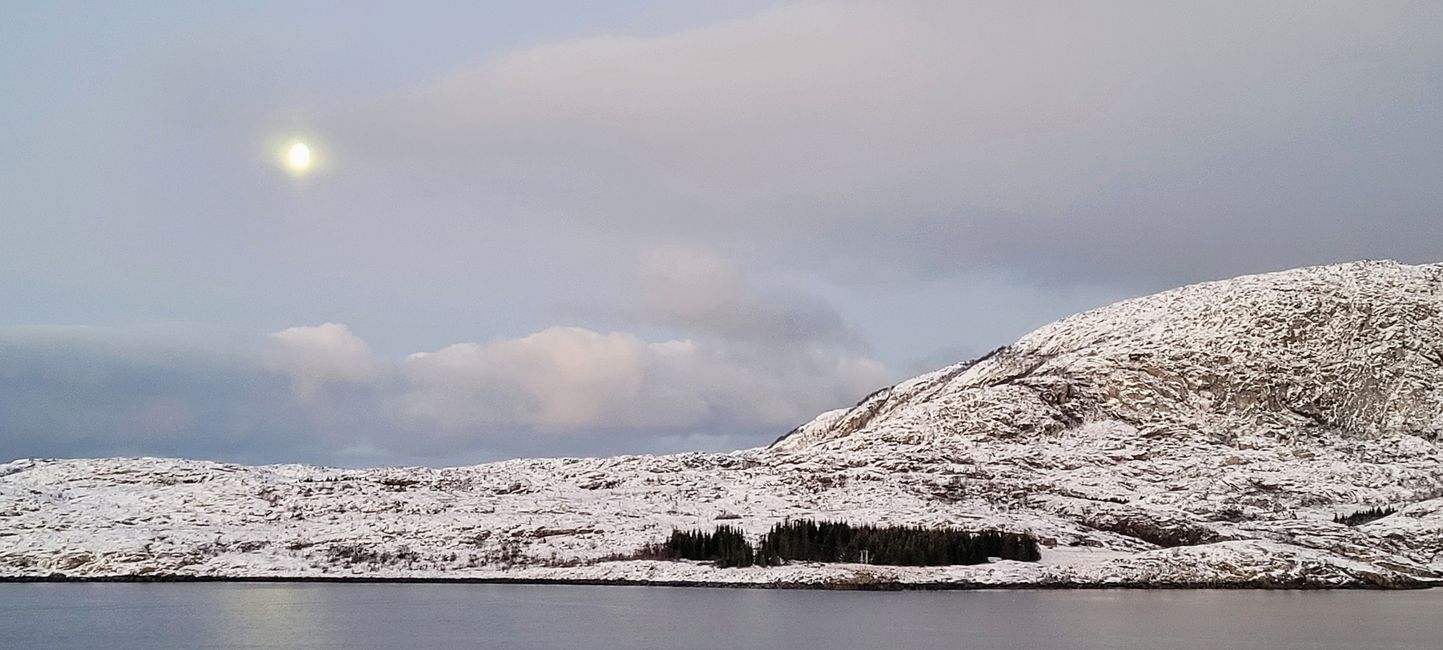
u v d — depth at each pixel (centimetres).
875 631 10019
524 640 9512
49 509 15975
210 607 11681
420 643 9375
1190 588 13425
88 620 10731
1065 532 15325
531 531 15100
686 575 13662
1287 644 9231
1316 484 18500
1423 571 14050
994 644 9294
